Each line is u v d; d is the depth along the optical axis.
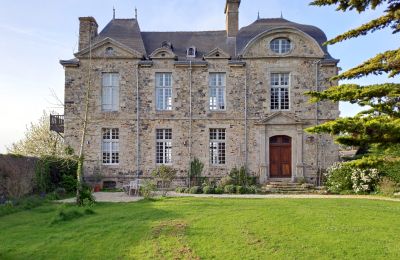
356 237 10.76
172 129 25.12
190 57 25.78
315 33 26.50
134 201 17.75
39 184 20.38
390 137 5.85
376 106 6.34
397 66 6.06
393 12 6.02
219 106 25.39
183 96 25.23
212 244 10.35
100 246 10.35
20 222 13.24
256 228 11.65
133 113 25.14
